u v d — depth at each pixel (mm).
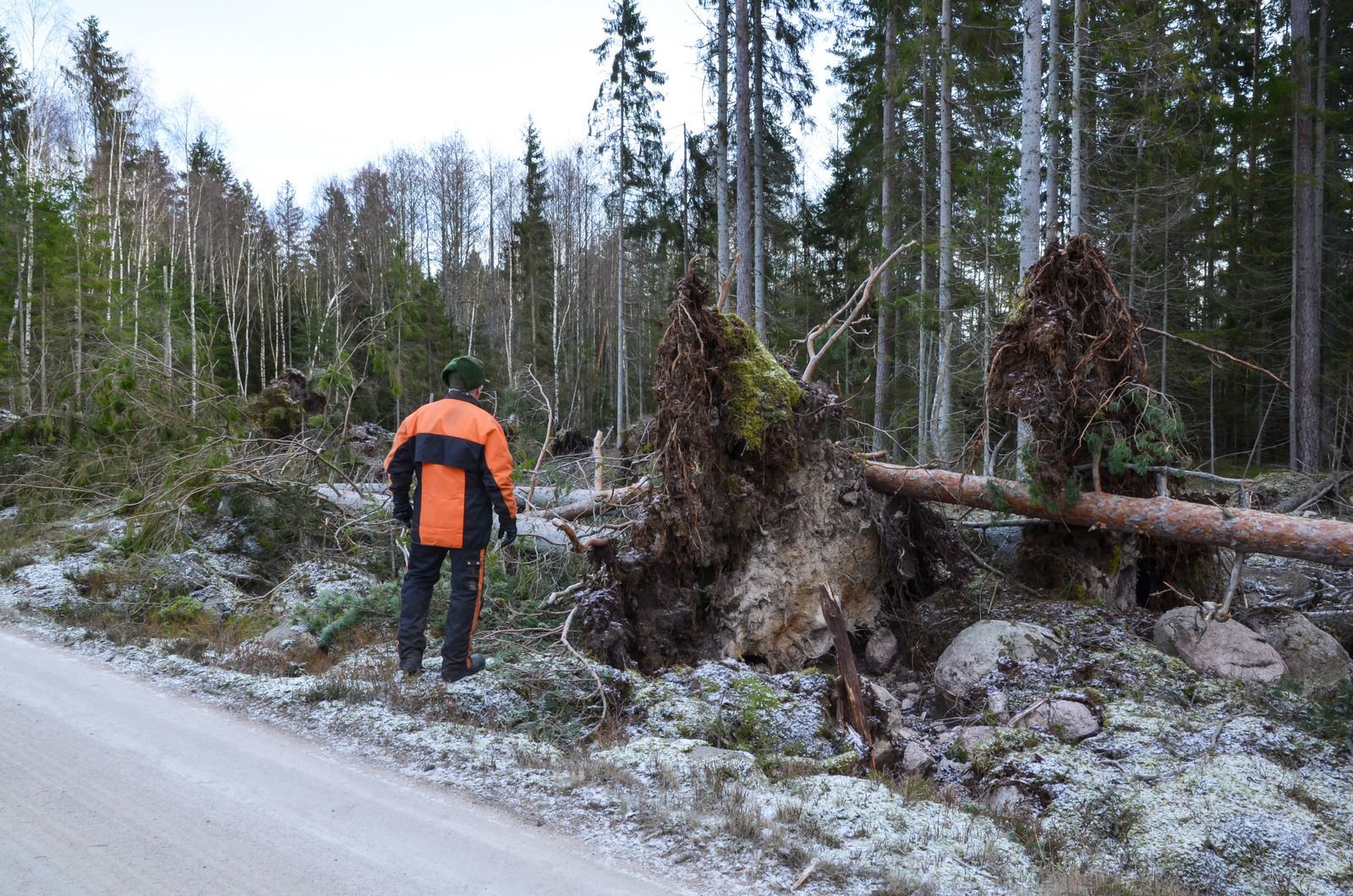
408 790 3889
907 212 22531
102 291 23922
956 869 3428
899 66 19375
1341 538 6262
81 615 6996
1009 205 19328
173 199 43125
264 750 4324
